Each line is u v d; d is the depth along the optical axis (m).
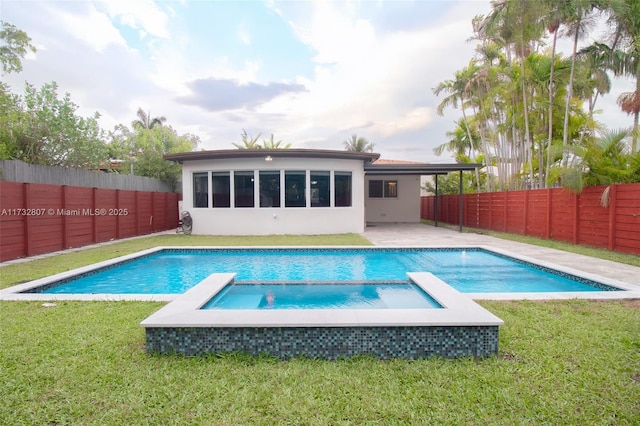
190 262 9.03
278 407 2.42
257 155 13.08
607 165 9.55
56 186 9.73
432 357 3.17
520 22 13.58
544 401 2.46
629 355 3.12
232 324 3.19
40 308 4.52
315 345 3.22
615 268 7.07
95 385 2.68
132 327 3.84
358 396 2.55
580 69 13.45
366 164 14.70
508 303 4.63
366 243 10.87
